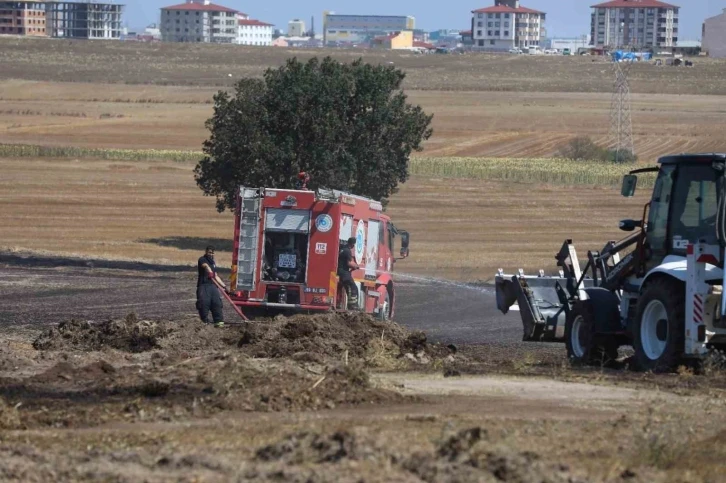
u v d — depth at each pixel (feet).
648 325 185.57
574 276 213.66
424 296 376.89
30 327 268.41
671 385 162.20
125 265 459.73
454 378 172.45
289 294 284.61
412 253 527.40
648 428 114.52
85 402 141.38
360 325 222.07
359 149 517.55
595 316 198.90
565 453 107.55
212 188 541.34
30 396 145.69
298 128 509.35
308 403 140.05
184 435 117.70
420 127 531.09
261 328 220.43
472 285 412.57
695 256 172.76
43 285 376.27
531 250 546.26
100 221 625.41
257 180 513.45
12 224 601.21
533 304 213.25
